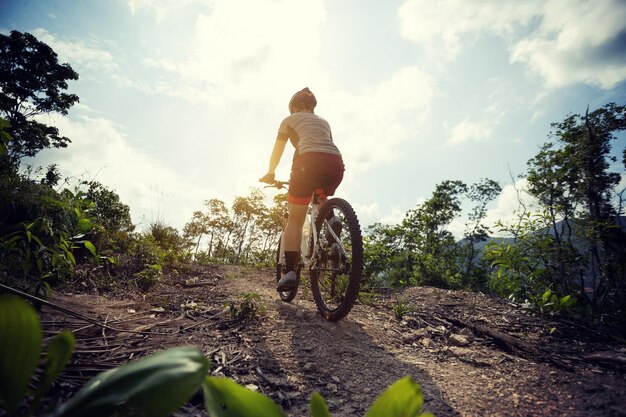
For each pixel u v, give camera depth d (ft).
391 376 4.92
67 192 9.26
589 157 66.03
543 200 62.95
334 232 7.70
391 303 9.77
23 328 1.39
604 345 6.53
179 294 9.57
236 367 4.82
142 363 1.50
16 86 93.66
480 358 5.75
